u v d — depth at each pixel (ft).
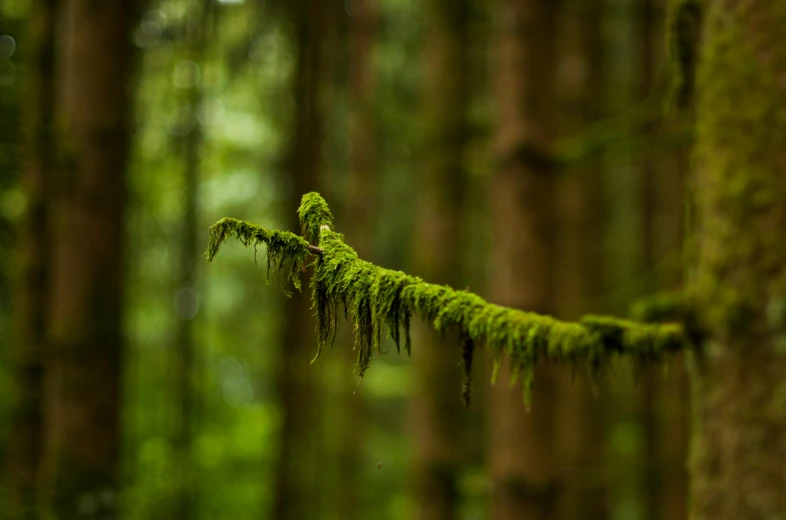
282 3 25.84
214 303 35.58
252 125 32.86
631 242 37.11
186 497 25.23
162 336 33.22
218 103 30.78
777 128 5.95
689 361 6.40
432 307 4.56
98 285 17.02
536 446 15.60
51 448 16.71
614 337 5.37
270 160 28.68
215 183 32.04
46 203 16.79
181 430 25.67
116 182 17.42
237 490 32.30
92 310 16.92
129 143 17.92
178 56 24.66
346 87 28.58
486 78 28.89
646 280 15.92
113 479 16.99
